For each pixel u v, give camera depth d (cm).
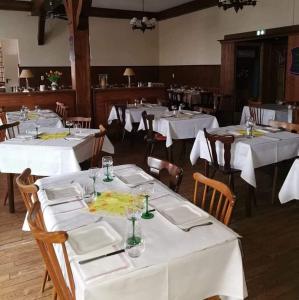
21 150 328
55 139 357
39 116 544
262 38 764
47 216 181
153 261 136
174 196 203
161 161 238
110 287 125
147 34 1185
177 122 484
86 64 664
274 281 237
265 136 362
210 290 151
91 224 165
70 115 694
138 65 1193
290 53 702
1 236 302
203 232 159
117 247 146
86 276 127
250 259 263
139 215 175
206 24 961
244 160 330
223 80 888
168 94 995
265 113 592
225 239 152
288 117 546
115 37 1136
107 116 748
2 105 647
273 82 831
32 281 238
